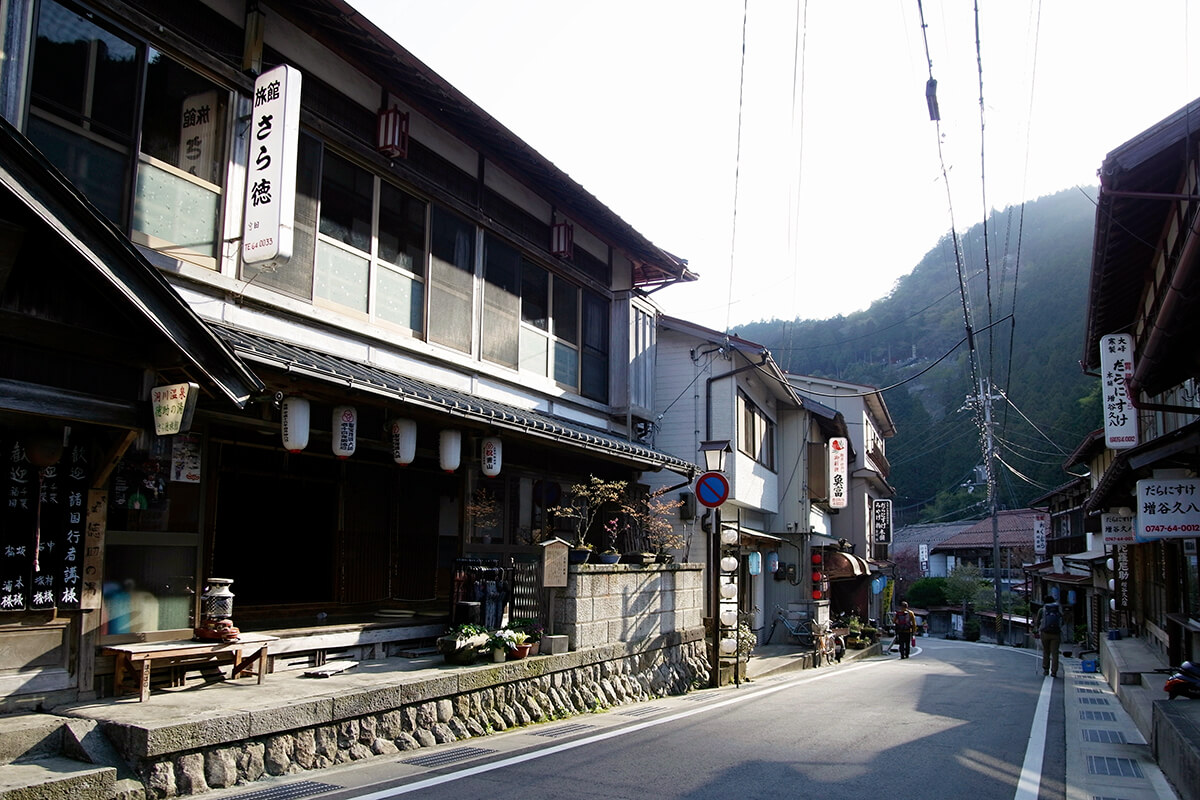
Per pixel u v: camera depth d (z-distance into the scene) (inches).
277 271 384.2
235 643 327.6
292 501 460.4
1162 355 390.6
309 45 407.2
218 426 371.6
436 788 266.8
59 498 281.3
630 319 705.0
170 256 333.7
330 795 254.1
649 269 731.4
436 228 495.5
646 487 708.7
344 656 398.6
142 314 246.4
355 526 447.5
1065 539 1512.1
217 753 263.9
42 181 221.9
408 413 413.1
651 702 511.2
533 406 583.5
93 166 312.7
